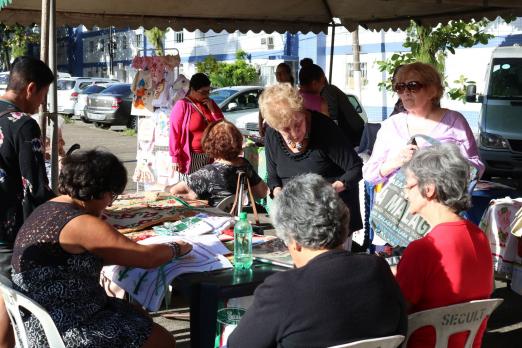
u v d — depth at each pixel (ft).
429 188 8.26
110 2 22.52
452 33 37.37
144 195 13.65
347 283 6.85
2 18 21.63
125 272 10.02
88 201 8.91
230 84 74.90
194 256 10.02
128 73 108.99
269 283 6.97
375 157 12.75
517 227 12.50
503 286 17.84
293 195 7.25
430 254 8.06
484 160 36.19
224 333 10.14
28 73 10.81
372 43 62.49
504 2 18.10
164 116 24.93
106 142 55.26
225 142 14.37
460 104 53.72
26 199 10.50
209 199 14.42
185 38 91.71
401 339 6.93
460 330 8.04
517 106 35.78
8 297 8.68
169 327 14.93
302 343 6.70
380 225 11.67
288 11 26.76
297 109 12.07
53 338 8.28
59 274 8.58
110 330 8.73
